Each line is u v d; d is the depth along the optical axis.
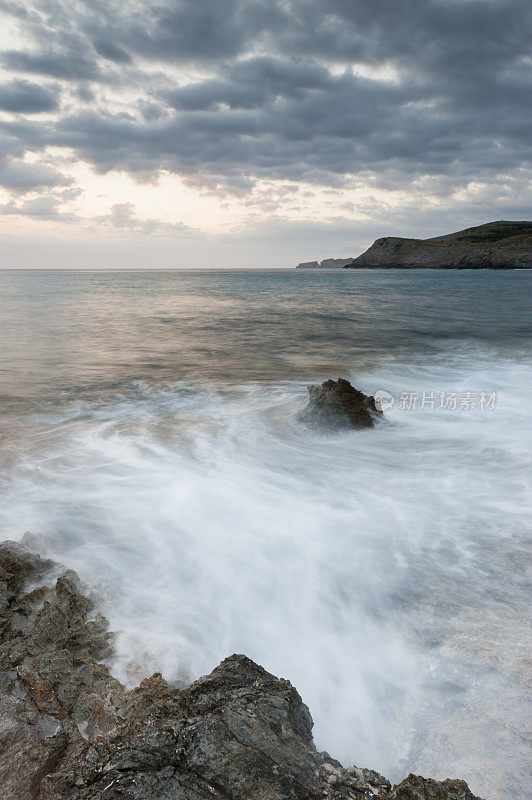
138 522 5.50
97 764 2.27
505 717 2.92
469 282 85.62
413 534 5.30
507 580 4.41
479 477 6.88
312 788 2.23
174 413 10.16
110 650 3.54
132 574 4.55
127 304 38.41
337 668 3.50
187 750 2.30
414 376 14.00
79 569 4.55
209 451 7.93
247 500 6.13
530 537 5.18
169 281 95.12
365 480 6.84
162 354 17.23
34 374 13.71
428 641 3.66
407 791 2.26
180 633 3.80
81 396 11.48
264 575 4.59
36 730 2.60
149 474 6.93
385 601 4.21
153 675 3.03
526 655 3.40
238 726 2.45
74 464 7.27
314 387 9.62
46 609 3.65
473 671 3.29
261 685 2.82
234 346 19.11
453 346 19.28
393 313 32.12
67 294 50.22
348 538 5.23
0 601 3.83
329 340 20.78
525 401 11.24
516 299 45.22
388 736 2.94
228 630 3.88
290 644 3.75
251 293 55.47
